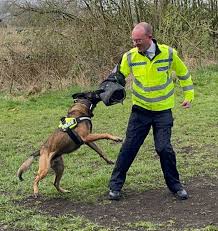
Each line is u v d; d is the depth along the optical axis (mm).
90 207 5746
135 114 5859
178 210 5504
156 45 5617
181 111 11609
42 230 5031
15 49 15625
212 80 15039
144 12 16312
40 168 5977
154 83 5668
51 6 15711
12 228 5172
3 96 14141
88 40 15484
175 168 5871
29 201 6078
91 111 6109
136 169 7102
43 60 15328
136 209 5598
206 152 8164
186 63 16312
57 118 11594
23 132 10289
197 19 16766
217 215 5285
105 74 15203
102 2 15969
